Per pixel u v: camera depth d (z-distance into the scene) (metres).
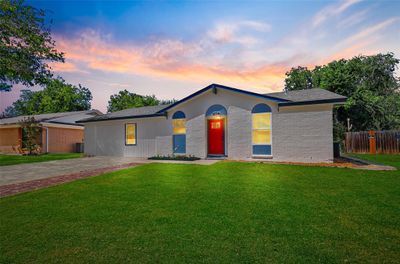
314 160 10.34
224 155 12.77
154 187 6.13
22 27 12.64
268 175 7.44
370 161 10.76
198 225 3.52
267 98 11.02
